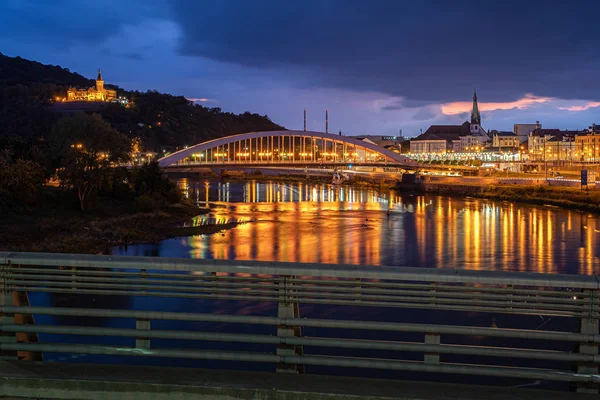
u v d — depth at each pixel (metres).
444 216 71.19
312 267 5.98
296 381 5.60
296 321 5.98
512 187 104.88
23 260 6.25
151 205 65.25
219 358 6.02
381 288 6.10
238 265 6.05
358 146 193.75
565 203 83.75
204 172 182.62
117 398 5.40
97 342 16.77
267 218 67.19
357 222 63.94
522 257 41.78
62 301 22.41
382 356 16.80
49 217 51.25
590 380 5.62
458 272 5.84
